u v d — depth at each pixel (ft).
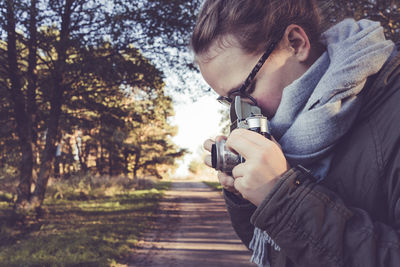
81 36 36.22
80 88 43.60
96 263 22.85
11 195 62.85
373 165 2.08
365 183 2.12
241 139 2.23
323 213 1.97
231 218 3.69
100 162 131.44
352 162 2.20
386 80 2.12
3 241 31.91
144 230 38.40
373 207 2.09
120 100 51.72
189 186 142.72
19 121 41.88
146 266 22.82
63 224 41.45
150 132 140.36
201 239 32.68
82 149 127.65
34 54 39.52
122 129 55.72
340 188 2.24
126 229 37.63
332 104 2.14
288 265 2.72
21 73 40.57
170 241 31.91
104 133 101.71
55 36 36.91
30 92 41.16
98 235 33.55
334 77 2.21
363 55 2.20
